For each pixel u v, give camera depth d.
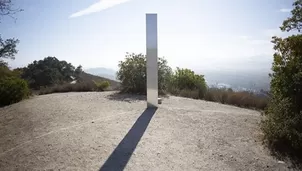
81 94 10.72
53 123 5.71
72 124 5.54
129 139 4.54
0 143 4.67
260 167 3.65
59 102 8.43
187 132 5.01
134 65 10.81
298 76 4.71
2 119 6.71
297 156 4.04
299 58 5.00
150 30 7.12
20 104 8.83
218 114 6.56
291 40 5.16
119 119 5.87
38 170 3.41
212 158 3.86
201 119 5.99
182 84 12.29
